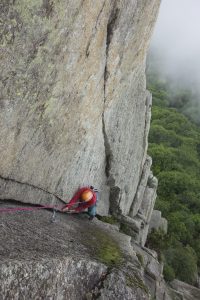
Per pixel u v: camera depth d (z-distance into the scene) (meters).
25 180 12.24
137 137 22.20
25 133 11.35
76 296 10.22
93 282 10.73
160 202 58.19
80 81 12.95
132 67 17.48
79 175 15.91
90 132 15.58
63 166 14.15
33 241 10.29
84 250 11.66
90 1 11.50
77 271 10.25
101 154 18.25
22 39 9.86
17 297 8.38
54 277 9.36
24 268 8.54
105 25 13.15
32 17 9.80
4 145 10.73
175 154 85.94
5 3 9.05
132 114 20.45
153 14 16.72
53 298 9.42
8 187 11.69
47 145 12.59
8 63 9.82
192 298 29.30
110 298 10.55
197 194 68.12
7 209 11.35
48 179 13.43
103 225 15.70
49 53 10.84
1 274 8.01
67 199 15.13
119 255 12.54
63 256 10.09
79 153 15.21
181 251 39.38
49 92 11.56
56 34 10.74
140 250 21.89
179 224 51.97
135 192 24.50
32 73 10.61
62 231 12.41
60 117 12.66
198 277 39.62
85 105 14.06
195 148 99.06
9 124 10.60
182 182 68.69
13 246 9.41
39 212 13.04
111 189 20.98
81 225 14.32
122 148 20.25
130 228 22.42
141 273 11.89
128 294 10.70
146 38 17.47
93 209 15.59
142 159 24.09
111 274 10.92
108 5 12.67
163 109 125.62
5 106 10.25
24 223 11.31
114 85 16.17
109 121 17.61
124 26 14.41
